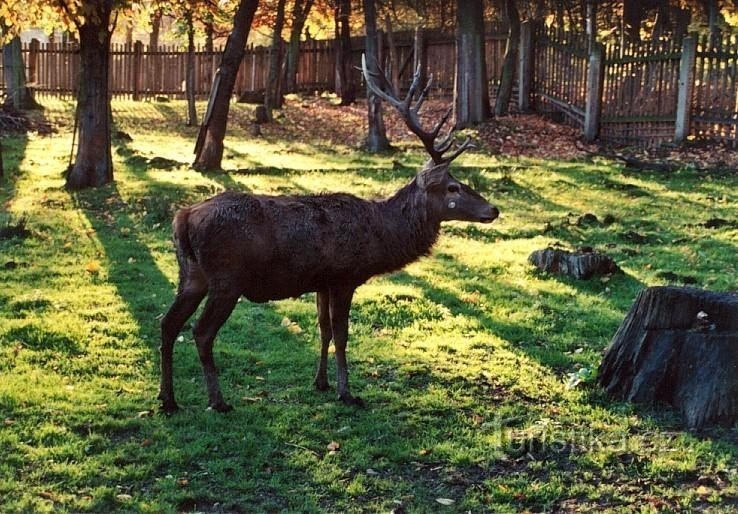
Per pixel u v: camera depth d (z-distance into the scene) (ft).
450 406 30.01
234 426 28.76
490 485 26.94
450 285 38.27
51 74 90.58
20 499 25.91
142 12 61.31
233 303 28.99
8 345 32.32
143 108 85.35
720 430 28.99
